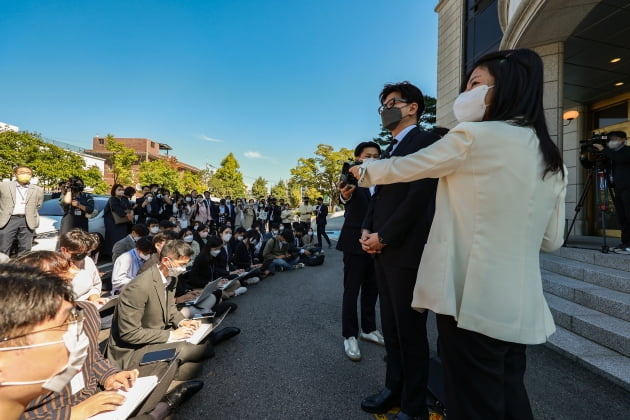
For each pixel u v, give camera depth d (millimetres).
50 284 856
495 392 993
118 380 1666
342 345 2875
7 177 13828
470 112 1149
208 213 10438
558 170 1028
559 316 3008
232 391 2154
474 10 8219
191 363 2309
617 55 5125
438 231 1136
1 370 775
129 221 5852
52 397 1444
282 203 13867
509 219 969
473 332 1005
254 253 7367
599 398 2027
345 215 2791
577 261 3998
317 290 4918
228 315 3717
